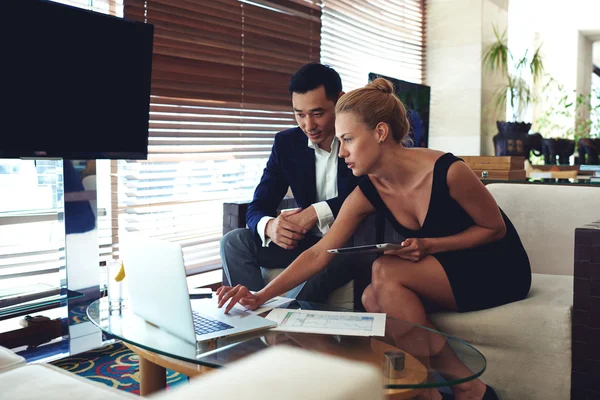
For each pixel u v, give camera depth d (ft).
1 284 7.63
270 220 7.51
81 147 7.43
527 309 5.42
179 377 6.92
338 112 5.75
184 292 4.20
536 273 7.19
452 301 5.59
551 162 16.37
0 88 6.60
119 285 5.33
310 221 7.29
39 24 6.81
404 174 5.82
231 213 8.65
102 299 5.75
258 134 11.94
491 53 16.56
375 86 5.74
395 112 5.68
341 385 1.11
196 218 11.04
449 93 16.94
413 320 5.45
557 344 5.29
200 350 4.03
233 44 11.16
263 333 4.42
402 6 16.10
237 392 1.08
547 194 7.29
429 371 3.62
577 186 7.23
